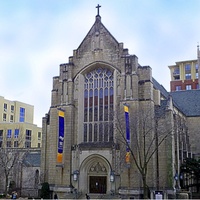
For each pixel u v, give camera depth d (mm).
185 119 75688
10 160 71500
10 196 63250
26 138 113062
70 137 57375
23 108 142125
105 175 55219
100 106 58031
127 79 55812
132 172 51969
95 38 59938
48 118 63531
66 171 56312
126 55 56875
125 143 51062
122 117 53969
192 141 74625
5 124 111750
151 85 55219
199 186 60500
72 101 59000
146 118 50750
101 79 58906
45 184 57000
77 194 54406
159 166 53188
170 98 57844
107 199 51750
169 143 53125
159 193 45500
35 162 78875
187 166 59062
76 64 60469
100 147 54969
